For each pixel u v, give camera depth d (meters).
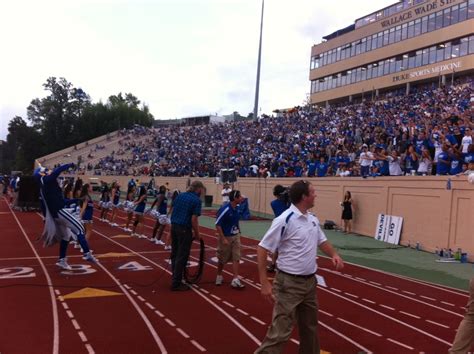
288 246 4.77
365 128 31.88
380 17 58.69
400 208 17.25
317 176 24.80
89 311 7.41
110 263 11.66
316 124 42.94
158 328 6.65
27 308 7.51
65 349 5.76
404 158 19.34
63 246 10.68
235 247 9.30
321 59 69.25
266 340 4.71
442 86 41.28
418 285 10.21
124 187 55.16
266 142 42.41
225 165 39.59
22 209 29.41
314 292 4.87
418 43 52.22
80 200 13.77
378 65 58.69
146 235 17.70
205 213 29.41
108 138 78.31
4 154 121.56
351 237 18.78
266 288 4.73
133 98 117.06
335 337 6.48
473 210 13.71
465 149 15.42
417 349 6.05
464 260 13.48
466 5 46.50
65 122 99.00
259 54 52.19
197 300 8.25
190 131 64.56
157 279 9.89
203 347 5.92
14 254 12.84
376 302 8.51
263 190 30.31
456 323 7.26
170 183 46.22
